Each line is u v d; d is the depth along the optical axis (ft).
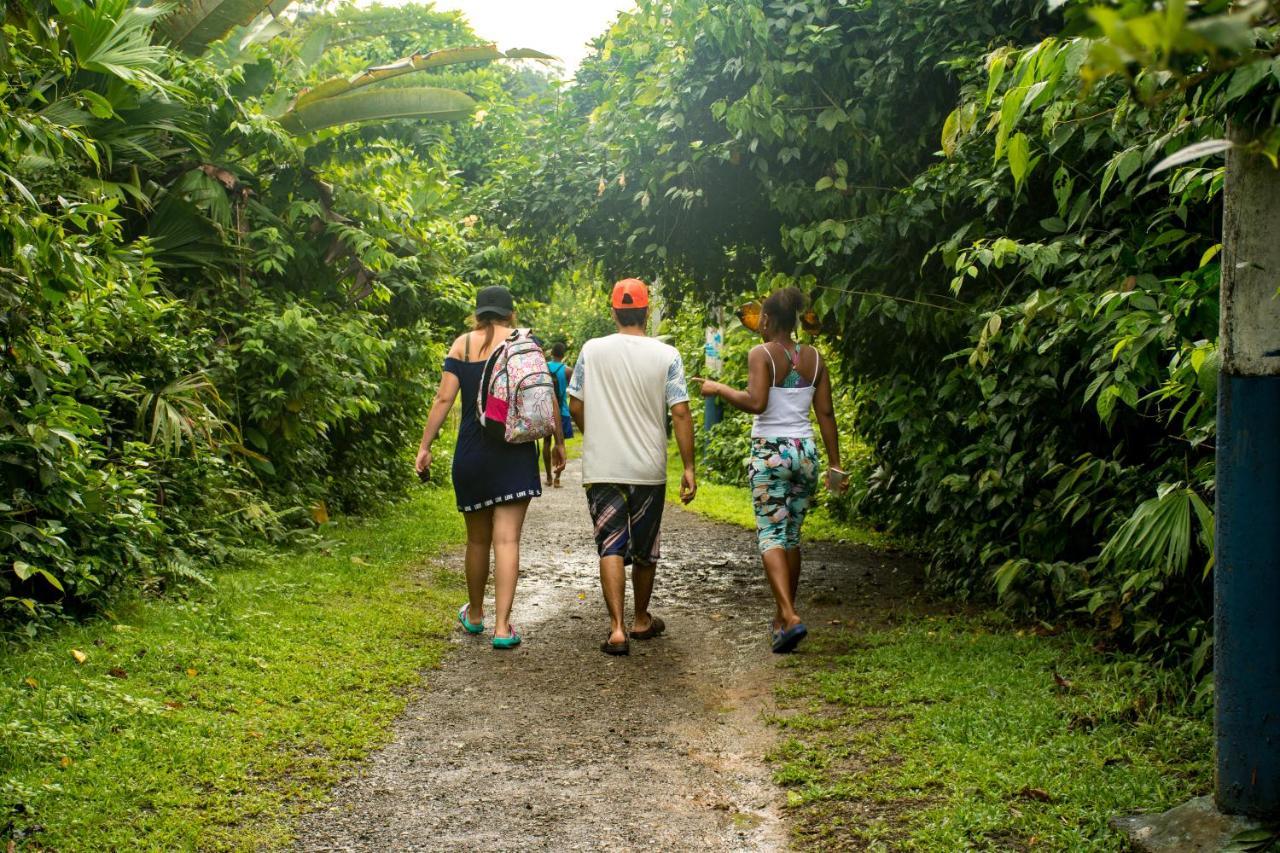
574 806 11.29
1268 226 8.52
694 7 20.06
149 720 12.35
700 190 21.53
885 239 19.61
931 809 10.34
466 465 18.24
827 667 16.16
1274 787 8.86
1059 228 15.88
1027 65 8.18
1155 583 14.06
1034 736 12.06
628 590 23.26
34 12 16.67
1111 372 14.16
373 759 12.59
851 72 20.31
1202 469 12.64
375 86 30.27
